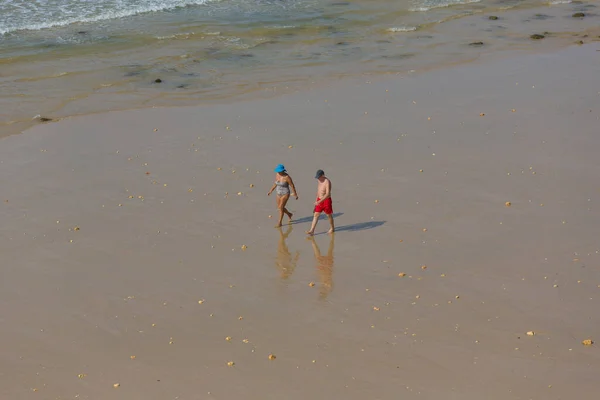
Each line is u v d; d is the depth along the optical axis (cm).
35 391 1152
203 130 2173
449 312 1358
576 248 1579
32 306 1370
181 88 2531
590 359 1226
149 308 1370
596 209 1750
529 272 1487
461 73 2727
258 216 1720
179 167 1941
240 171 1927
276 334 1296
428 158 2012
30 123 2194
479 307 1372
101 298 1398
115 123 2212
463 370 1201
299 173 1916
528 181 1888
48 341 1273
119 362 1221
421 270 1499
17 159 1961
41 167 1922
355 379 1180
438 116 2305
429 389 1156
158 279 1464
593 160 2014
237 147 2064
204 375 1189
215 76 2662
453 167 1961
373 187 1850
